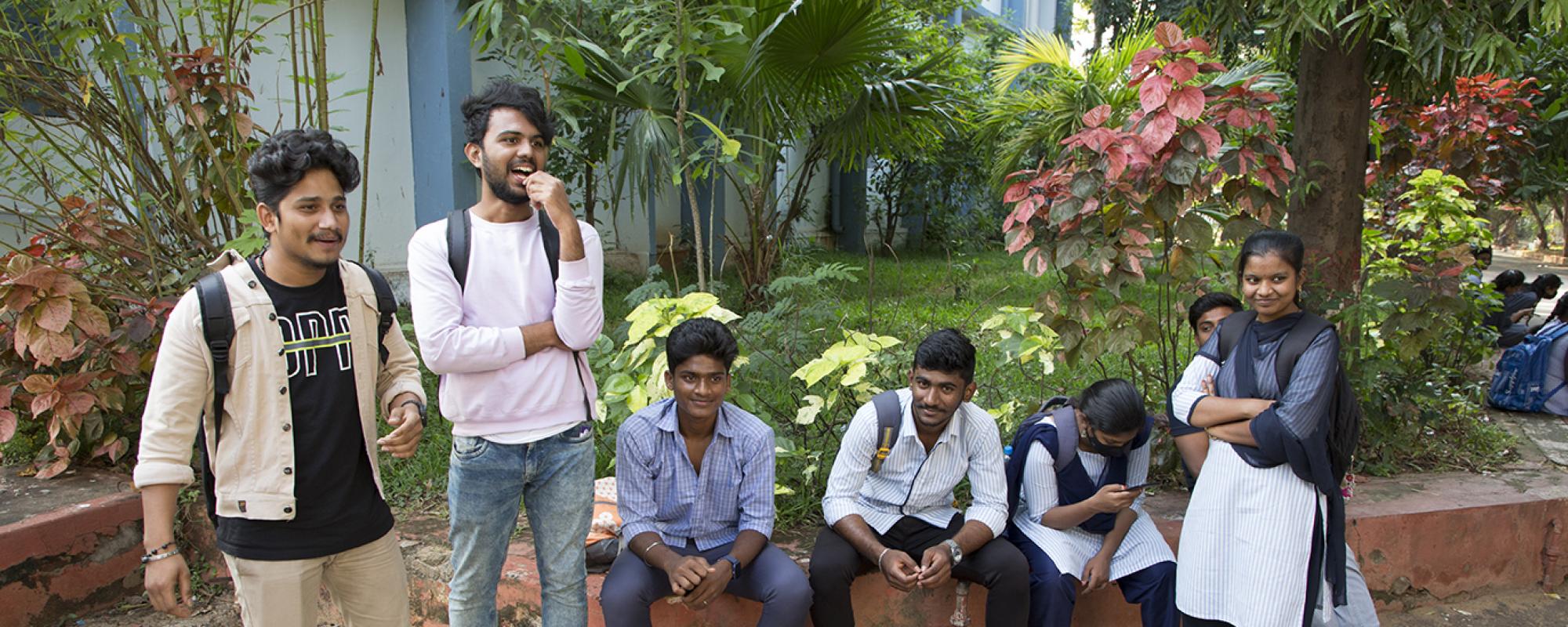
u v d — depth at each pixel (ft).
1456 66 11.49
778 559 8.16
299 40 19.43
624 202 29.60
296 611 6.12
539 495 7.23
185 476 5.72
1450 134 17.42
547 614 7.41
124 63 10.82
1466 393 16.44
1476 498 11.15
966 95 27.25
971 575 8.63
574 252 6.72
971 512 8.50
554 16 12.68
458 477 7.05
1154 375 12.00
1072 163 10.06
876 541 8.36
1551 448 13.66
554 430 7.07
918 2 30.17
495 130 6.69
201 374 5.75
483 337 6.64
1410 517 10.59
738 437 8.29
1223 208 11.46
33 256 11.01
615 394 10.12
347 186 5.93
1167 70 9.30
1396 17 10.75
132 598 10.55
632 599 7.76
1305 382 7.35
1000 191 28.07
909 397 8.69
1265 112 10.00
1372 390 12.26
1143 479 8.89
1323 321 7.57
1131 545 8.90
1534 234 74.23
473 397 6.86
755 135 15.97
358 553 6.44
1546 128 19.12
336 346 6.15
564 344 6.97
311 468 6.04
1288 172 11.36
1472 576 11.03
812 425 11.57
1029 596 8.39
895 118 20.13
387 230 22.16
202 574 10.83
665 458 8.20
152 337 11.57
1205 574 7.89
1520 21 11.94
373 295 6.46
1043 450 8.79
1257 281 7.57
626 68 15.97
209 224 14.73
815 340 12.92
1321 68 12.56
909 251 43.11
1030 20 55.21
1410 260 13.46
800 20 14.51
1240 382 7.69
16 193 13.43
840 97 18.58
